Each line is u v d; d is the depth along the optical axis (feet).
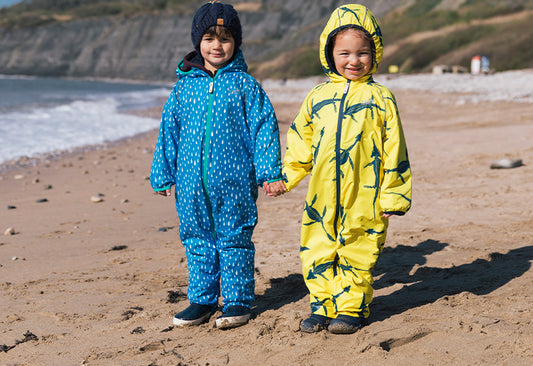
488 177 20.94
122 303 10.85
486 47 135.54
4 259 14.20
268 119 9.33
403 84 91.25
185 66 9.60
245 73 9.54
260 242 14.89
